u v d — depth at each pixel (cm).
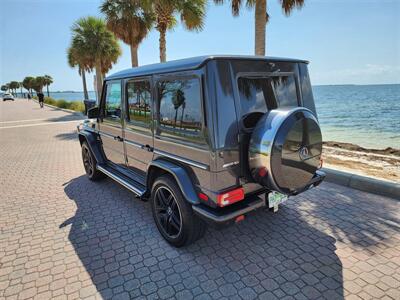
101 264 269
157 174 312
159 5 921
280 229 320
